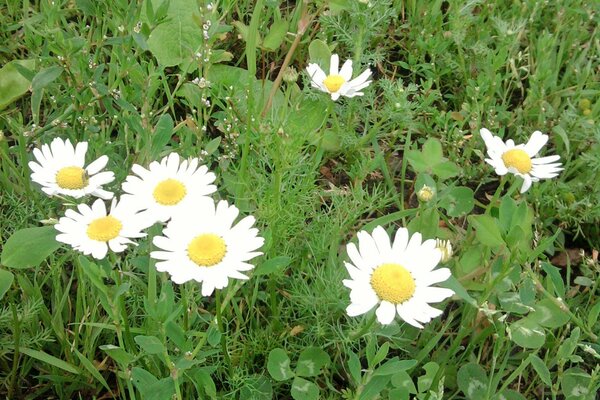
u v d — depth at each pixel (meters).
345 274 0.36
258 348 0.35
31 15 0.48
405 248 0.28
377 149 0.45
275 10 0.48
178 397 0.27
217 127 0.43
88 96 0.38
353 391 0.35
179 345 0.27
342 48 0.52
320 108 0.44
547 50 0.51
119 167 0.39
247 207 0.37
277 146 0.35
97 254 0.27
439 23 0.52
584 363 0.38
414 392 0.32
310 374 0.33
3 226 0.37
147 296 0.33
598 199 0.43
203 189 0.30
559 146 0.48
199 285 0.34
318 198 0.43
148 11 0.36
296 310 0.37
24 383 0.34
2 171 0.40
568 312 0.34
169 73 0.48
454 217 0.43
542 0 0.53
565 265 0.43
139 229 0.28
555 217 0.44
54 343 0.35
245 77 0.47
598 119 0.48
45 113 0.43
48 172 0.31
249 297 0.36
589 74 0.52
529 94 0.49
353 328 0.33
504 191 0.47
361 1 0.44
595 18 0.54
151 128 0.40
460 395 0.36
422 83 0.46
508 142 0.37
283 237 0.36
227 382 0.33
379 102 0.50
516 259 0.31
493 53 0.47
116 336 0.34
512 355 0.38
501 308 0.36
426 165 0.42
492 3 0.54
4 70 0.42
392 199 0.43
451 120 0.49
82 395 0.34
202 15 0.39
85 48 0.41
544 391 0.37
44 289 0.36
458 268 0.37
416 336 0.36
